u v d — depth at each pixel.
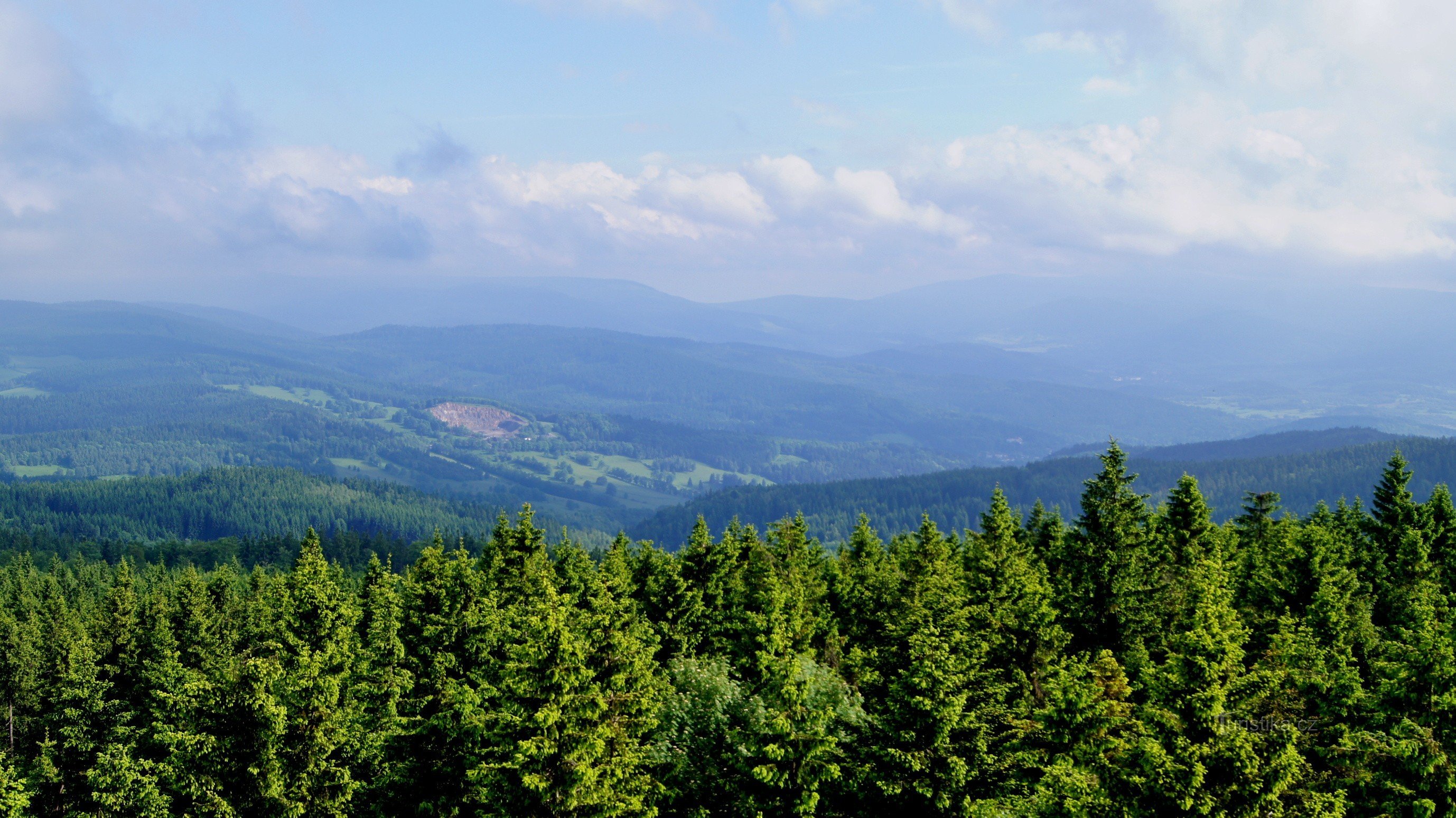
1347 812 36.22
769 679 44.00
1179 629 51.50
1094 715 38.69
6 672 64.06
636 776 38.69
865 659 47.03
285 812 41.44
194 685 43.19
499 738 37.03
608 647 38.22
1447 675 34.53
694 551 70.69
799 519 80.94
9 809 49.19
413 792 45.12
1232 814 30.72
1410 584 62.91
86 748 55.31
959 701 35.19
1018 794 37.94
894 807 36.78
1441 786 33.56
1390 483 72.75
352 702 47.72
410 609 52.38
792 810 37.00
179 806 48.22
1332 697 43.16
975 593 58.31
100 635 76.00
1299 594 59.91
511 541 70.56
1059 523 79.75
